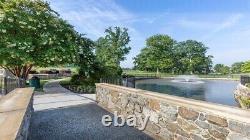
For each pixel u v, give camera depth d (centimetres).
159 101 608
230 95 2759
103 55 5728
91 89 1822
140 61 9688
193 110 485
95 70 2273
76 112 924
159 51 9300
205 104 500
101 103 1066
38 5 1894
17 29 1736
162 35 9538
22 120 328
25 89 773
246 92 1986
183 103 526
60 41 1858
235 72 10406
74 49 1894
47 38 1755
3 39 1672
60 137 615
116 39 5878
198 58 10275
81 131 669
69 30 1991
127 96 790
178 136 531
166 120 577
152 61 9181
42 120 793
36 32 1819
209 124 442
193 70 10375
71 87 1978
